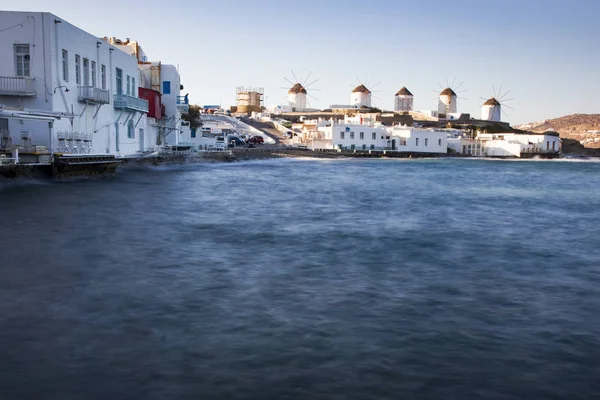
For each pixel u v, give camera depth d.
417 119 152.50
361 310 10.61
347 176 52.75
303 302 11.06
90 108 43.03
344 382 7.46
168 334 9.07
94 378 7.44
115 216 22.39
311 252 16.19
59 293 11.28
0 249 15.52
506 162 101.25
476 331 9.55
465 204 30.97
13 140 35.28
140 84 65.62
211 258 15.01
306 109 169.38
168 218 22.44
